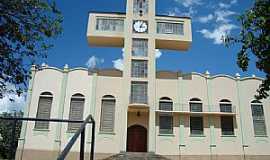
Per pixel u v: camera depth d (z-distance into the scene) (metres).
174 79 35.53
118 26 36.75
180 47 38.12
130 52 35.19
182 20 37.53
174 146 33.09
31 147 32.09
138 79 34.16
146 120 34.41
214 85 35.72
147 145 33.09
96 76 34.88
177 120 34.06
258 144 34.09
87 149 31.31
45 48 11.27
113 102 34.22
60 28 11.33
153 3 37.69
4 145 12.81
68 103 33.72
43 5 10.66
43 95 33.78
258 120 35.00
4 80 10.77
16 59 10.80
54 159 31.81
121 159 29.73
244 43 9.61
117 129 32.97
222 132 34.28
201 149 33.28
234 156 33.44
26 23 10.61
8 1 9.99
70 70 34.88
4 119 7.70
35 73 34.38
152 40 36.03
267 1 9.22
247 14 9.51
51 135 32.59
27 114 32.94
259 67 9.52
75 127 32.91
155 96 34.06
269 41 8.84
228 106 35.19
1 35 10.23
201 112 34.00
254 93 35.81
